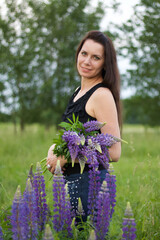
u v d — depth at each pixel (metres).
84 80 2.78
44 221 2.25
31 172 2.43
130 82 14.04
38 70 15.20
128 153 6.35
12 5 14.66
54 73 15.04
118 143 2.41
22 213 1.92
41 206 2.24
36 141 11.05
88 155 2.19
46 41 15.05
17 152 8.53
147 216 3.19
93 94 2.52
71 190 2.50
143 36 12.92
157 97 14.51
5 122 15.53
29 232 1.97
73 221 2.18
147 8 12.56
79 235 2.26
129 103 14.79
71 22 14.60
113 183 2.18
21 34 14.98
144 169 4.79
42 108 15.38
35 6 14.77
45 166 2.92
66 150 2.35
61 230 2.14
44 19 14.98
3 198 3.98
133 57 13.69
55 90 15.09
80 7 14.89
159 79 14.03
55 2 14.79
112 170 2.18
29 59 14.72
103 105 2.45
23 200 1.96
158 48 13.02
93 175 2.22
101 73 2.78
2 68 14.80
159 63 13.49
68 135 2.26
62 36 14.91
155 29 12.63
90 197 2.23
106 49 2.66
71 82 14.62
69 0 14.83
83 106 2.56
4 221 2.45
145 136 13.31
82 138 2.26
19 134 13.89
